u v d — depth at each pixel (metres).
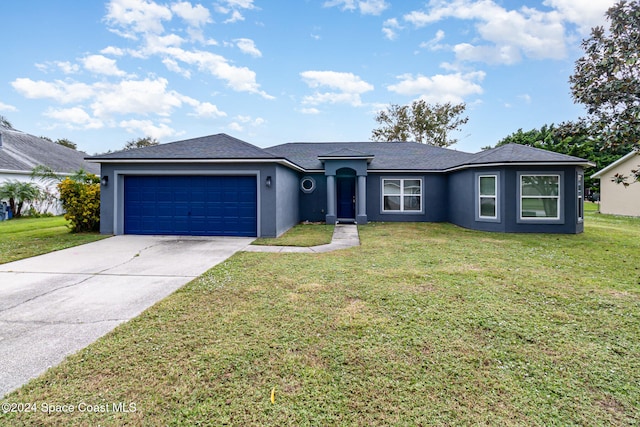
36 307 4.43
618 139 5.70
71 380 2.75
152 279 5.78
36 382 2.72
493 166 11.88
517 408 2.43
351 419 2.32
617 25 5.62
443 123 33.72
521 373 2.86
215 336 3.53
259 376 2.81
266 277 5.82
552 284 5.37
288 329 3.69
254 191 10.69
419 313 4.15
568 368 2.94
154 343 3.37
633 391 2.62
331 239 10.15
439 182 15.29
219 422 2.29
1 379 2.77
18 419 2.30
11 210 16.66
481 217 12.34
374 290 5.05
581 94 6.04
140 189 10.90
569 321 3.93
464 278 5.70
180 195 10.84
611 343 3.40
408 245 9.03
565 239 10.13
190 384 2.69
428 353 3.19
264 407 2.43
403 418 2.33
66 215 11.10
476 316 4.05
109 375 2.82
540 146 27.08
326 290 5.06
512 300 4.62
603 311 4.23
